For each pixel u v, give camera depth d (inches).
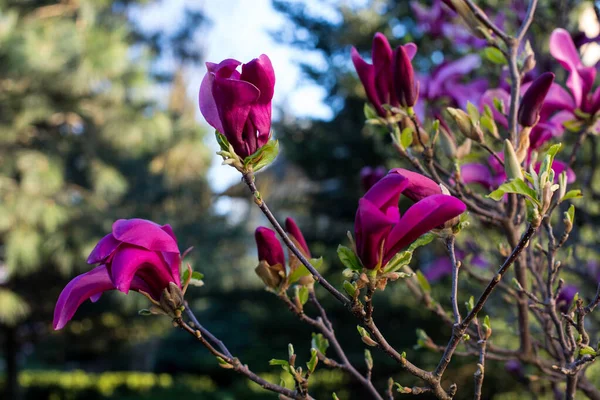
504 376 324.8
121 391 603.5
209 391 559.2
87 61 341.1
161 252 53.6
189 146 475.5
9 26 323.9
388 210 45.0
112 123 385.1
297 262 63.6
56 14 383.2
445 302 311.7
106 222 382.6
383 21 371.6
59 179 354.6
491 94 77.2
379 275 44.7
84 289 52.7
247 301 559.2
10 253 335.0
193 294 484.4
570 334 59.7
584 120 73.8
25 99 343.6
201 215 527.8
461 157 71.2
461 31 113.8
